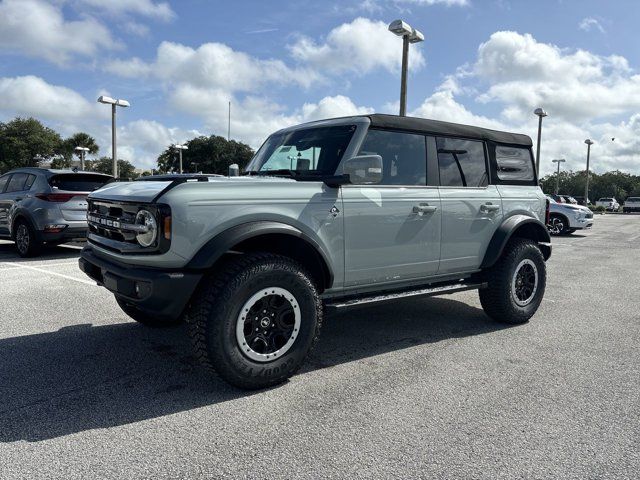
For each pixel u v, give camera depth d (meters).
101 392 3.42
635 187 104.25
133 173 69.56
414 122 4.48
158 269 3.30
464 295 6.86
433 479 2.42
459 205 4.69
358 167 3.64
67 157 54.12
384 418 3.07
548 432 2.90
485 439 2.82
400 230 4.24
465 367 3.98
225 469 2.50
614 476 2.46
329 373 3.83
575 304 6.37
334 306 3.84
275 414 3.11
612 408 3.23
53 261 9.30
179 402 3.28
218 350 3.26
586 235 18.64
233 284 3.28
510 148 5.40
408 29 13.63
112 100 21.36
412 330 5.05
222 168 44.53
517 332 5.01
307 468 2.51
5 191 10.33
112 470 2.48
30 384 3.54
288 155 4.47
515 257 5.08
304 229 3.65
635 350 4.45
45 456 2.60
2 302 5.97
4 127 50.81
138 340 4.57
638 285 7.79
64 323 5.11
